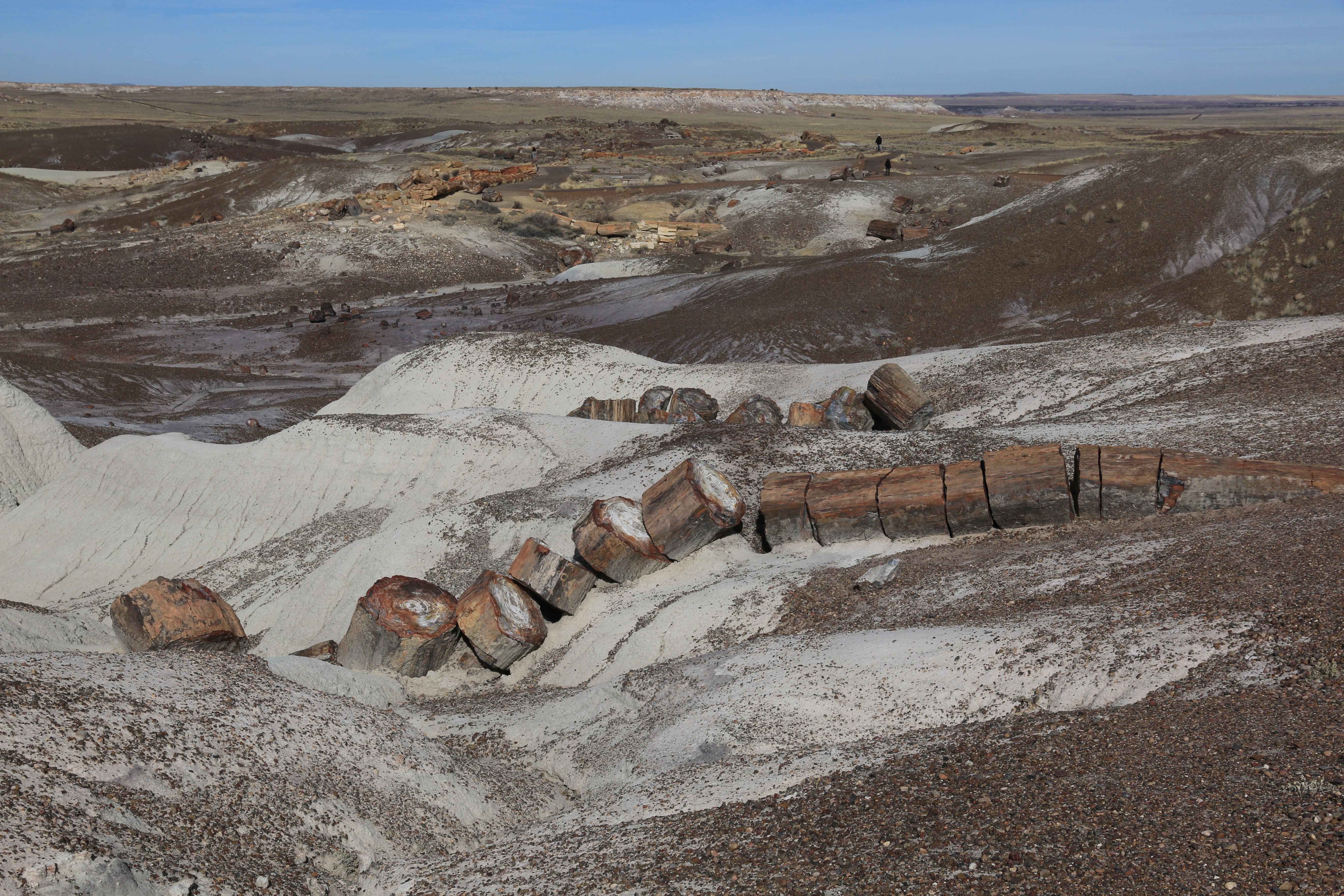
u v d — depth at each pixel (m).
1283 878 4.50
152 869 6.39
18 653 9.35
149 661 9.85
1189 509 12.43
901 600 11.52
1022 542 12.78
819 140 127.00
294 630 17.56
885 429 24.33
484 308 61.25
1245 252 43.84
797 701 8.91
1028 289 47.06
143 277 69.94
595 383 31.55
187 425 39.53
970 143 124.69
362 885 7.38
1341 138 51.22
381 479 22.91
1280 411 17.05
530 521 17.20
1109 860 4.95
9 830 6.08
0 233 88.62
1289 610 7.87
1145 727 6.58
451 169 101.94
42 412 32.94
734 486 15.80
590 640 13.59
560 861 6.77
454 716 11.64
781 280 53.47
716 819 6.79
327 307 61.62
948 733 7.62
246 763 8.23
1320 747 5.64
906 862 5.39
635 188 94.44
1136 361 25.19
